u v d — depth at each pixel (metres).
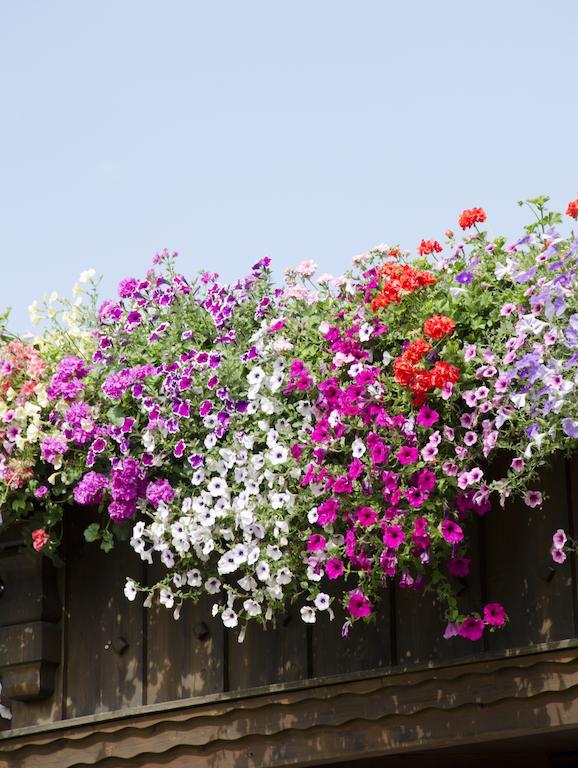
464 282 4.70
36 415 5.38
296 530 4.83
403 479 4.55
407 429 4.59
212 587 4.98
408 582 4.54
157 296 5.55
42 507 5.60
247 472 4.91
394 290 4.72
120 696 5.38
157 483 5.14
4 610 5.61
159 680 5.31
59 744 5.37
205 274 5.56
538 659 4.42
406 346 4.79
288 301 5.21
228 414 5.07
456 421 4.68
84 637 5.53
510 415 4.41
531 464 4.40
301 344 5.02
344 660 4.95
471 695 4.54
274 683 5.07
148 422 5.34
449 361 4.59
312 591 4.71
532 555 4.63
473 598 4.73
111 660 5.45
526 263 4.70
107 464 5.39
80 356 5.62
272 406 4.92
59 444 5.27
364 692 4.75
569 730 4.46
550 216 4.75
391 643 4.86
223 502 4.89
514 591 4.65
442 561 4.80
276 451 4.80
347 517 4.64
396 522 4.50
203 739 5.05
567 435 4.36
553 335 4.37
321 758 4.81
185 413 5.10
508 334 4.56
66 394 5.35
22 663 5.52
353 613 4.59
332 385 4.77
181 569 5.30
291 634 5.08
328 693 4.82
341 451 4.74
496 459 4.73
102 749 5.27
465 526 4.79
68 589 5.61
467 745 5.07
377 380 4.71
